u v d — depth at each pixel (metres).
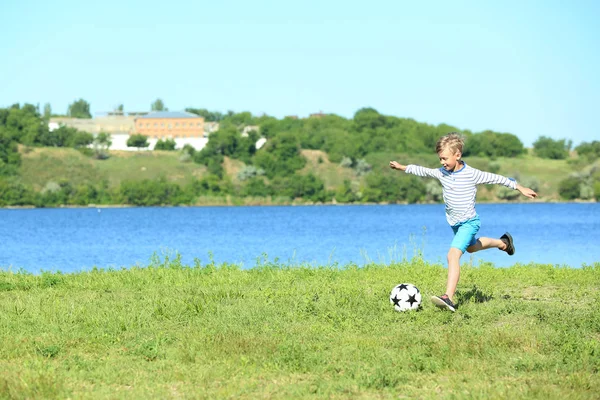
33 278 14.12
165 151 143.50
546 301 10.71
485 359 7.24
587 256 27.41
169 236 46.00
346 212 92.81
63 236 46.72
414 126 156.50
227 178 127.50
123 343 8.10
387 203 124.44
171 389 6.44
